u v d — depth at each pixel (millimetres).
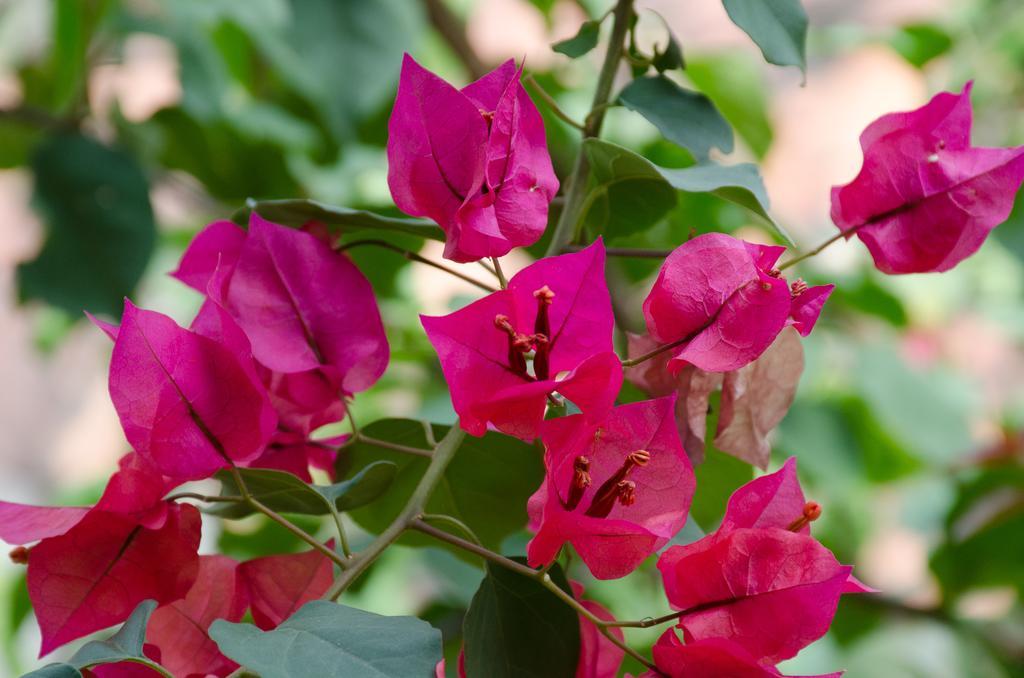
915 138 713
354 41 902
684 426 716
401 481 750
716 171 725
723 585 671
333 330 727
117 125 1038
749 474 771
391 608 1068
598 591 1003
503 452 740
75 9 1005
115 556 695
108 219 930
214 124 1046
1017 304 1389
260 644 653
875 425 1170
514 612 699
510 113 693
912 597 1112
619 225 763
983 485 1049
